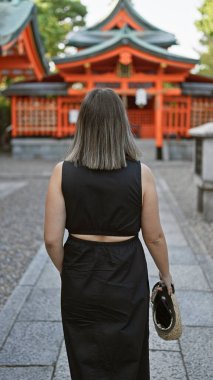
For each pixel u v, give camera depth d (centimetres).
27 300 364
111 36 1914
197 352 278
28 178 1220
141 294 174
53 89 1798
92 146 169
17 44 1130
